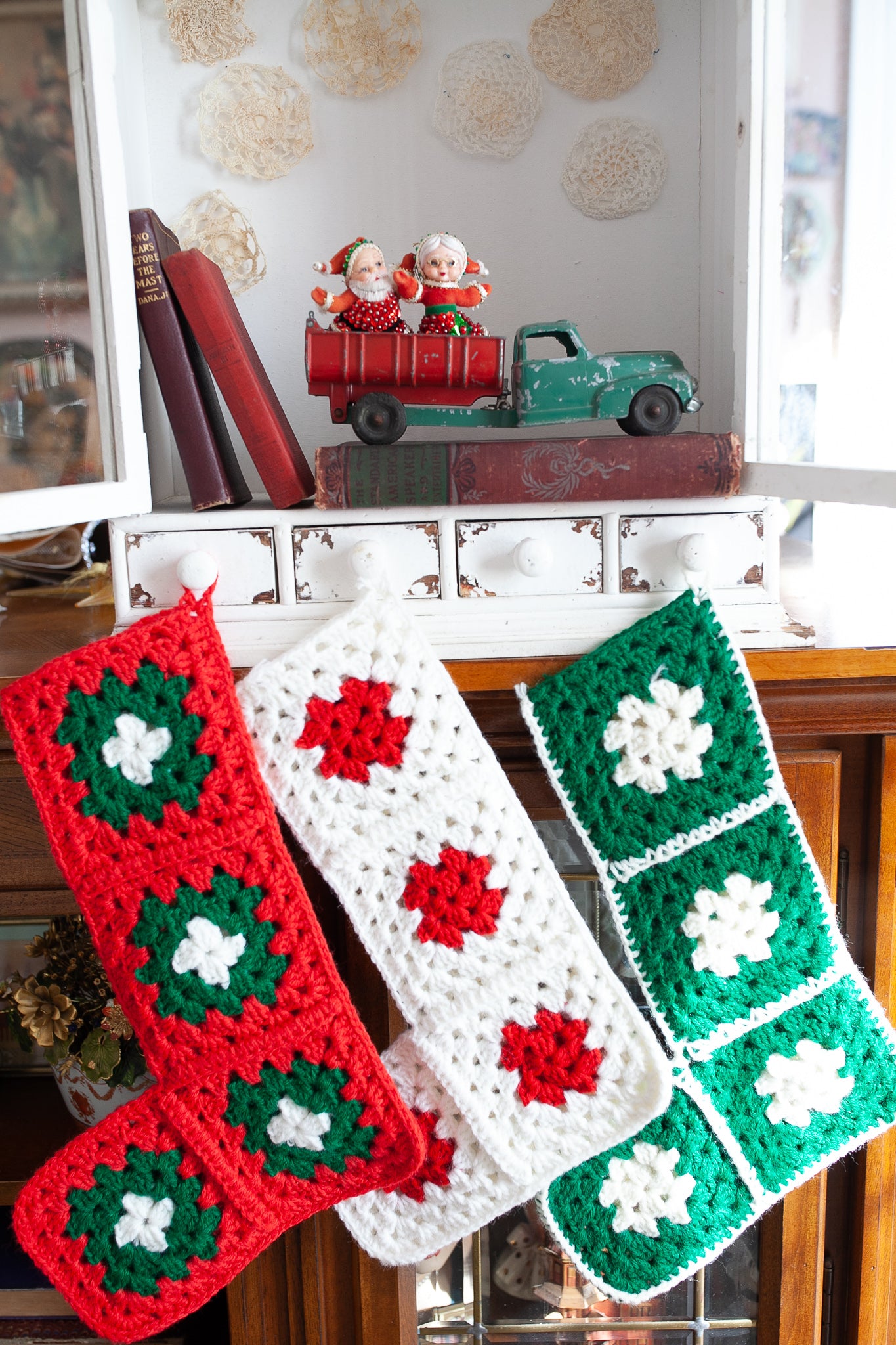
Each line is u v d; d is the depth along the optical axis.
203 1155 0.67
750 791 0.69
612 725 0.69
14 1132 0.91
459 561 0.71
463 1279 0.85
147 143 0.93
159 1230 0.68
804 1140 0.75
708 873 0.71
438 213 0.95
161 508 0.80
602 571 0.72
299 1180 0.70
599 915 0.77
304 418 0.98
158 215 0.95
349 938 0.75
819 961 0.72
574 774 0.69
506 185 0.95
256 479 1.01
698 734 0.68
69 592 1.03
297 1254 0.79
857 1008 0.73
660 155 0.94
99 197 0.66
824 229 0.77
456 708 0.68
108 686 0.64
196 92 0.93
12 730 0.64
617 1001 0.69
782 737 0.72
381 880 0.69
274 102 0.92
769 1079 0.75
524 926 0.69
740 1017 0.73
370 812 0.68
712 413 0.90
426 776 0.68
